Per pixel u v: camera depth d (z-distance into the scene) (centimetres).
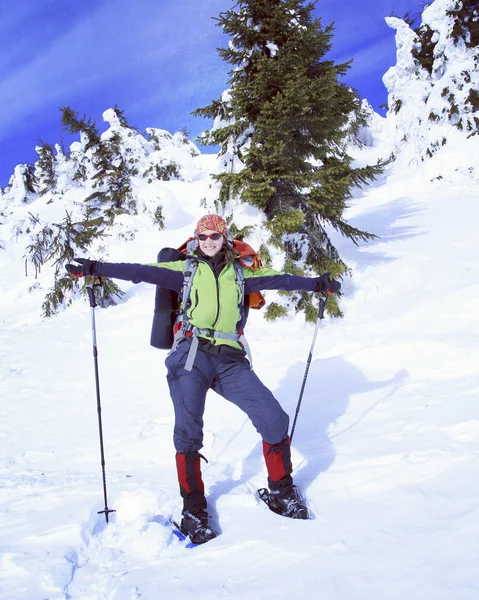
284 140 892
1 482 423
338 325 827
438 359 555
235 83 895
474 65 1941
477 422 386
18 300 1538
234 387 323
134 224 1741
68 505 356
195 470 307
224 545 279
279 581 239
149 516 320
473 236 1105
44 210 2231
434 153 1941
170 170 2305
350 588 224
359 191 2027
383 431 413
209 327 322
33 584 264
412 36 2100
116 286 1320
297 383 580
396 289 916
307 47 862
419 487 311
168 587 248
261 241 900
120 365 792
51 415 615
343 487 332
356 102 948
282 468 314
